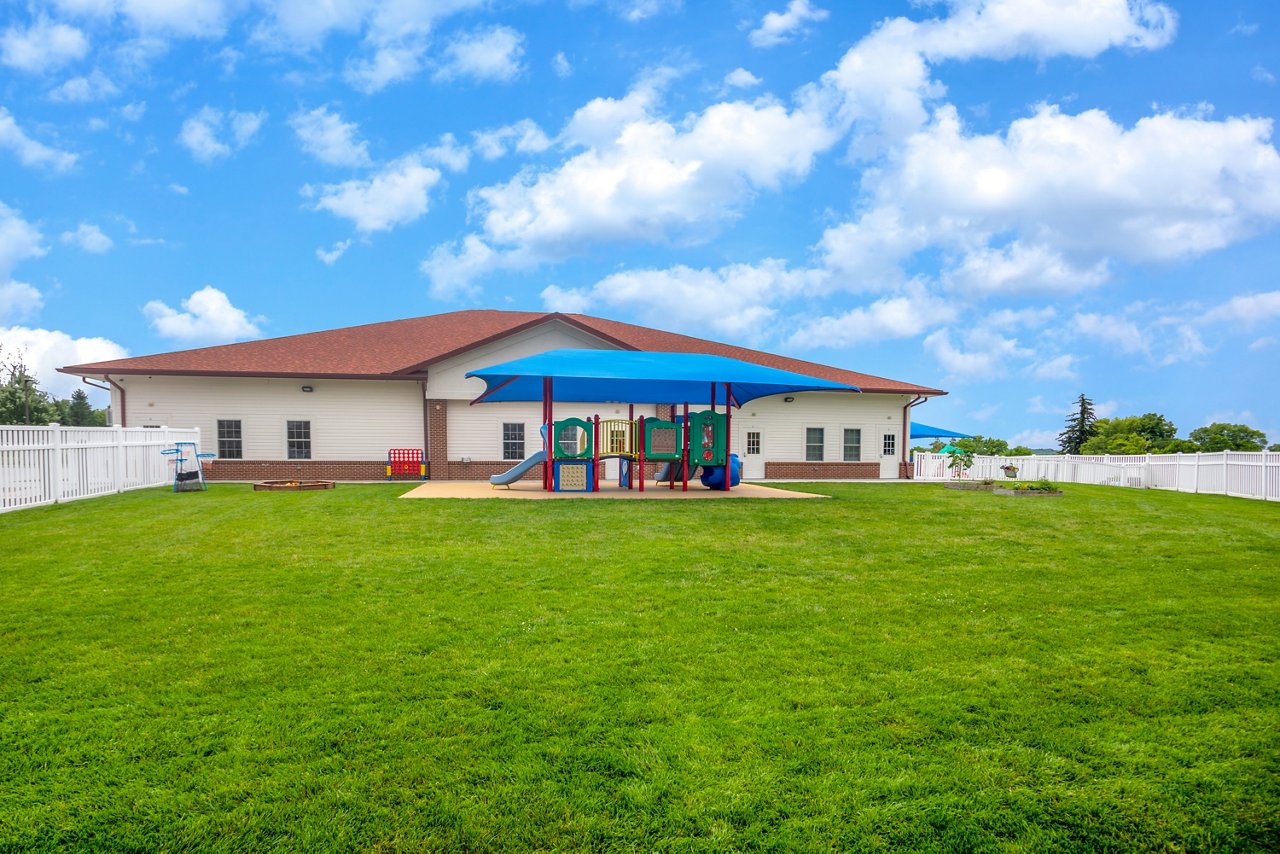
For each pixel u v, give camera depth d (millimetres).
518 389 18953
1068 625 5098
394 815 2539
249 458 21406
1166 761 3014
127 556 7504
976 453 26375
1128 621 5223
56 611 5262
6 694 3648
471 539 8742
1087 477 25516
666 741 3121
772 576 6691
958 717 3422
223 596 5746
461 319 27734
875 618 5223
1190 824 2555
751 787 2752
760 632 4816
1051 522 11117
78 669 4020
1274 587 6465
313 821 2504
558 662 4156
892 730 3262
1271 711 3553
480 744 3084
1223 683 3930
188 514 11180
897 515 11703
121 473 15766
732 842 2410
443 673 3957
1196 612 5512
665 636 4695
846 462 26250
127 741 3109
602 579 6465
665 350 25719
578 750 3027
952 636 4785
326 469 21688
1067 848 2416
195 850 2357
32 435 12422
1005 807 2646
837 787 2760
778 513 11766
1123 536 9719
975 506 13438
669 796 2680
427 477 21828
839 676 3961
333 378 21297
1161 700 3674
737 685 3803
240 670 3998
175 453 18625
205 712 3420
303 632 4750
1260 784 2832
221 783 2758
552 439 16188
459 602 5574
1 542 8406
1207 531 10320
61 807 2596
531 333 22062
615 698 3607
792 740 3143
